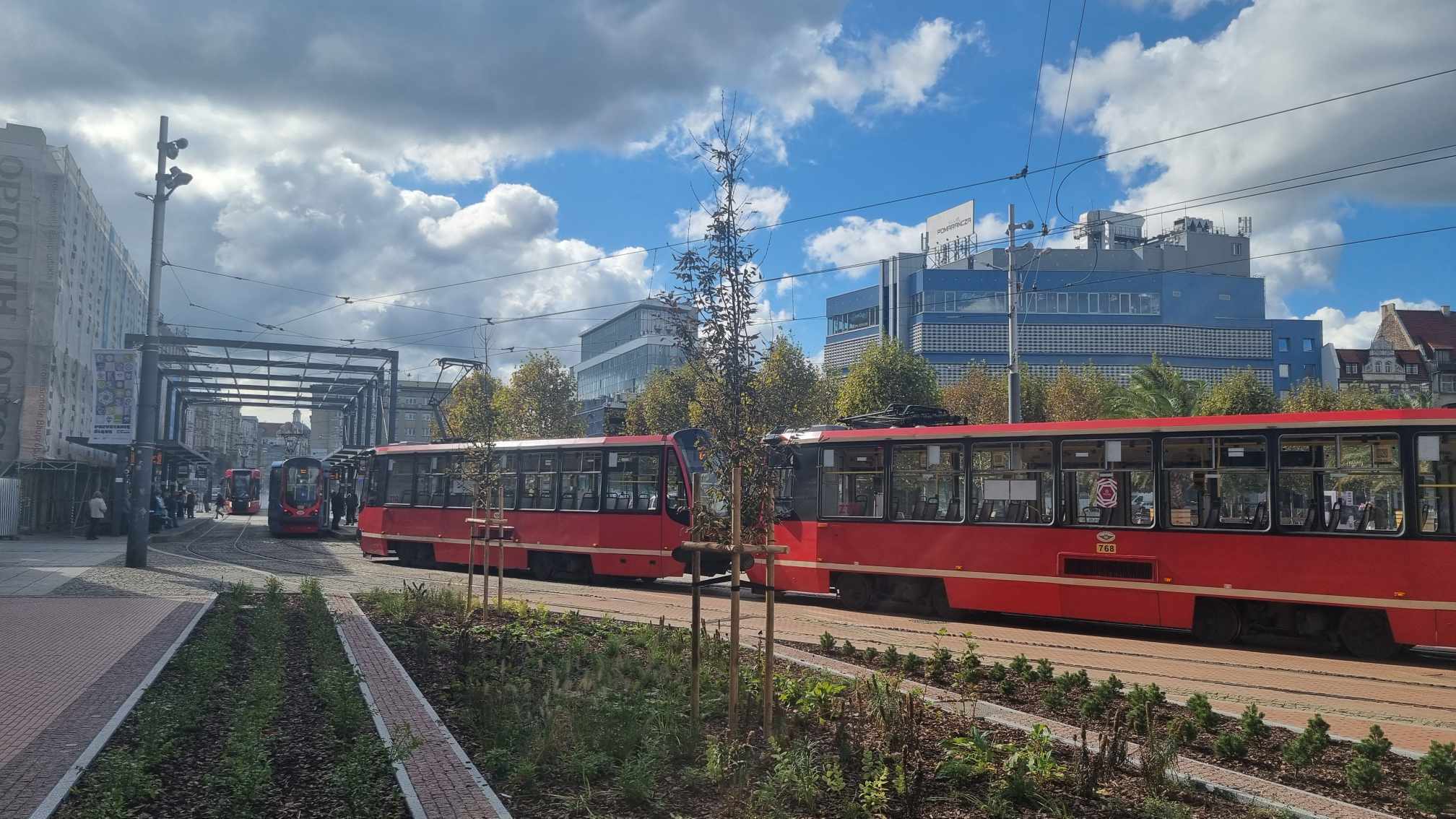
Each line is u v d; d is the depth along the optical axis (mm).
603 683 9422
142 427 23828
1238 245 86312
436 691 9539
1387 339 91812
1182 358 81562
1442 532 13289
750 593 21344
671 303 8055
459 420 37094
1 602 16516
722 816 6020
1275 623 14531
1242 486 14680
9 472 38375
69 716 8523
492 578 23953
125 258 56812
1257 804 6473
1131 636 15742
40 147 40188
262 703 8234
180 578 21156
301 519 44562
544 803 6266
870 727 7992
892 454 18281
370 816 5926
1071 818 6102
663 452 21812
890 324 83875
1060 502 16219
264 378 61031
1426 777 6598
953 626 16250
